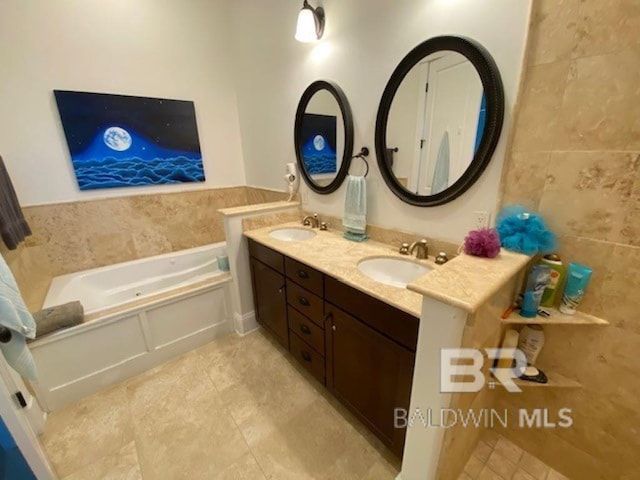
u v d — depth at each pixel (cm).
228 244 212
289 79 217
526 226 108
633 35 83
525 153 111
